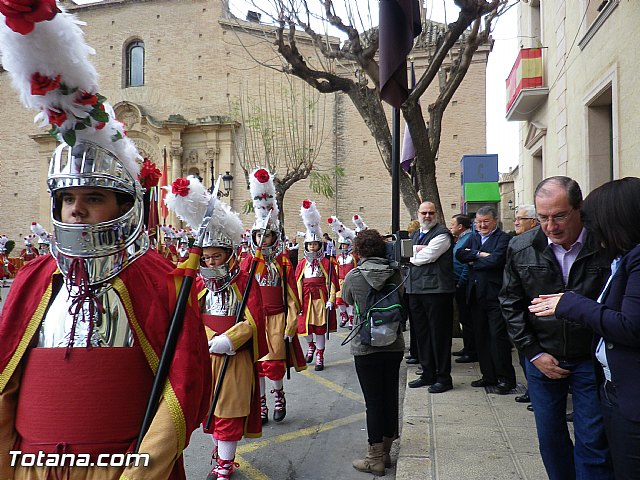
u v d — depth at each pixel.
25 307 1.79
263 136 21.47
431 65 7.27
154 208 2.61
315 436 4.64
